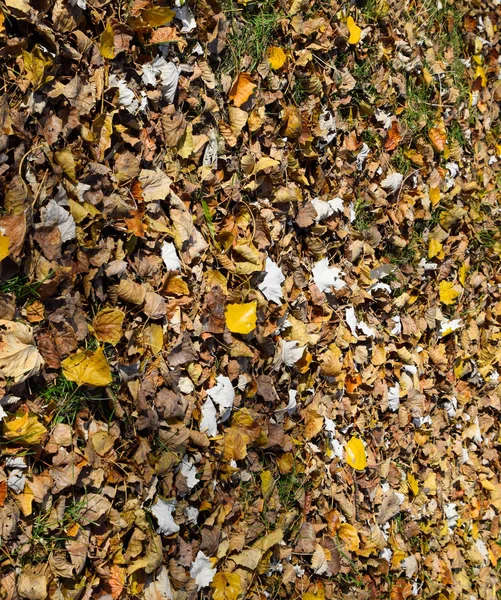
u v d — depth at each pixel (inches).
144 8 62.7
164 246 65.6
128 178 61.6
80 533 55.3
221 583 69.6
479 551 120.2
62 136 55.3
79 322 55.8
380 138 101.5
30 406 51.7
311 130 86.6
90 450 56.1
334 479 88.7
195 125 71.3
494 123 140.3
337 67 93.4
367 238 98.2
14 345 49.5
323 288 87.6
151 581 61.7
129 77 63.3
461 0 128.0
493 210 133.0
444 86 119.5
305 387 84.8
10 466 50.2
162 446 62.7
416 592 103.3
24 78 52.1
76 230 55.9
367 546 91.6
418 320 109.1
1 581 49.1
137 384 60.2
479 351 127.4
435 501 109.8
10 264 50.7
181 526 66.5
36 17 52.3
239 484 74.2
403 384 103.1
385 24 103.3
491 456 128.3
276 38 82.4
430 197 112.5
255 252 74.1
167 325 64.6
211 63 73.9
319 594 84.3
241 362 73.8
